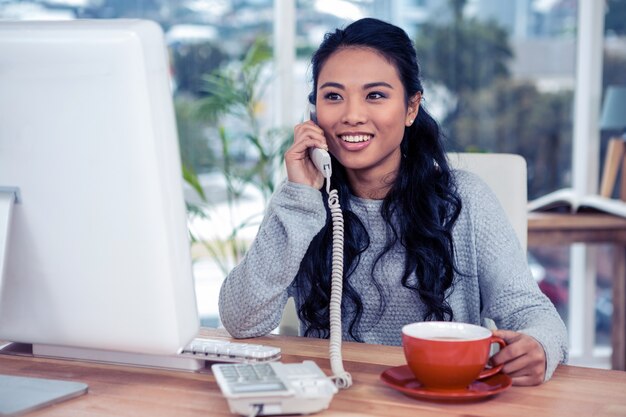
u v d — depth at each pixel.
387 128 1.58
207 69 3.61
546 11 3.71
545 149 3.76
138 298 1.05
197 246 3.66
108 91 1.00
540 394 1.14
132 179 1.02
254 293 1.47
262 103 3.67
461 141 3.71
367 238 1.67
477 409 1.06
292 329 1.82
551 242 3.23
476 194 1.69
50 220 1.06
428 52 3.67
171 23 3.59
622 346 3.59
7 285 1.11
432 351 1.07
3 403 1.05
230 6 3.61
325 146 1.53
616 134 3.78
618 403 1.10
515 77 3.72
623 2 3.75
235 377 1.07
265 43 3.65
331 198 1.51
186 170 3.16
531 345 1.20
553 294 3.91
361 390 1.14
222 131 3.35
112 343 1.08
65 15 3.51
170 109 1.04
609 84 3.77
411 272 1.64
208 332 1.56
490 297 1.62
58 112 1.03
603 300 3.89
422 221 1.64
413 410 1.05
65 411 1.04
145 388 1.14
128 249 1.04
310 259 1.64
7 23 1.04
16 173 1.06
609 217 3.27
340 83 1.56
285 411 1.02
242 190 3.54
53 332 1.11
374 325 1.69
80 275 1.07
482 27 3.68
